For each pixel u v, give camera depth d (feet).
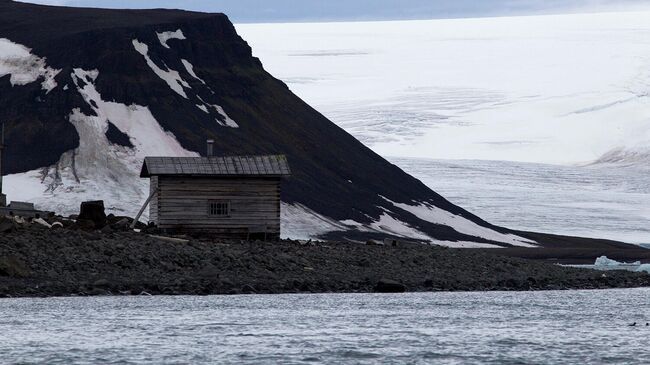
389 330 513.04
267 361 416.46
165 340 468.75
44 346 447.01
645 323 552.82
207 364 408.67
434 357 430.61
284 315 566.36
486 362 418.92
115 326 508.53
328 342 469.16
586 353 443.32
